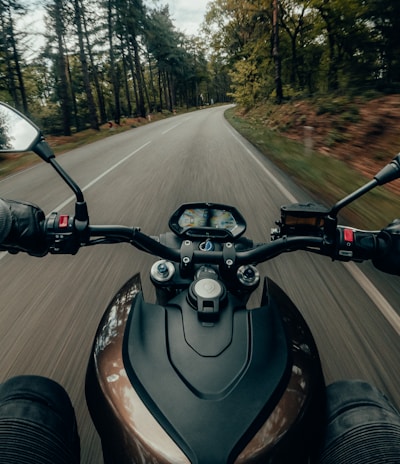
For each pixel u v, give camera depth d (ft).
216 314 4.13
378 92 54.24
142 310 4.56
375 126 42.57
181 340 4.05
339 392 4.73
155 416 3.52
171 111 225.35
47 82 189.88
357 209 21.40
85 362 9.13
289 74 123.44
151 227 18.60
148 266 14.14
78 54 101.81
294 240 5.44
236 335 4.11
